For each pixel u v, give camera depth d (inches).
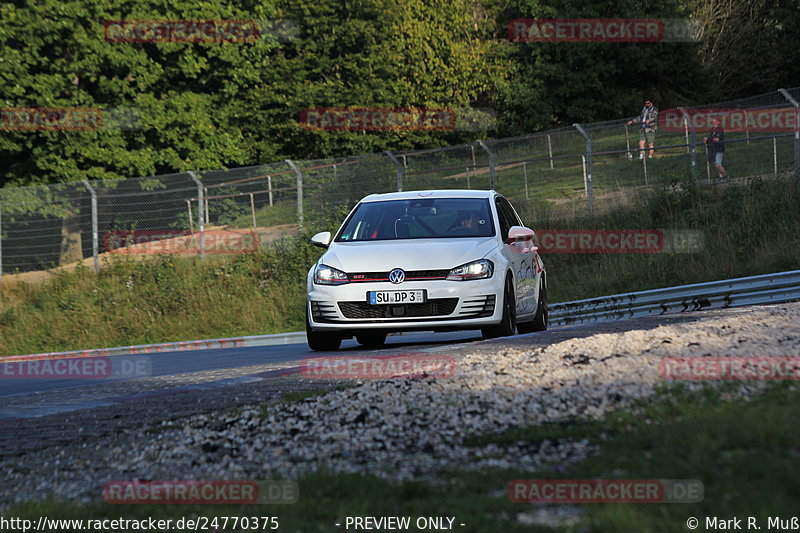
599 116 6417.3
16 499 595.2
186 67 4608.8
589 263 3238.2
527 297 1603.1
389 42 5565.9
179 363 1790.1
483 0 6815.9
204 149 4618.6
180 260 3538.4
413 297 1418.6
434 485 513.0
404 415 717.3
